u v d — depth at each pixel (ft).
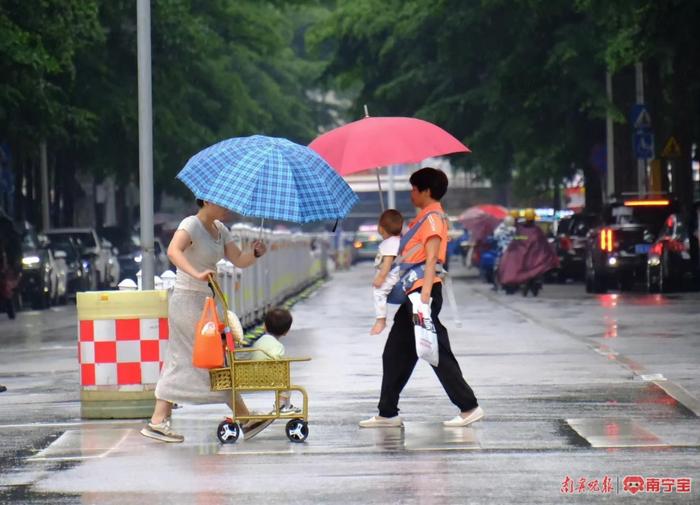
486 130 403.95
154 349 115.24
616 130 385.09
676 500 77.66
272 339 104.78
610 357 156.35
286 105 615.16
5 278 284.00
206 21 447.83
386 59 451.12
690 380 132.46
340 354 168.96
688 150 337.72
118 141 408.46
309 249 431.02
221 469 89.92
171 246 100.58
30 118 326.24
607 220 315.58
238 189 97.96
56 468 91.40
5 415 118.42
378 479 85.15
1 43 285.23
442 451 94.84
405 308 105.50
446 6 388.37
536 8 339.16
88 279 399.44
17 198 451.53
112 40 388.98
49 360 174.19
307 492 81.61
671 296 288.71
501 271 311.06
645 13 252.01
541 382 133.59
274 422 111.14
